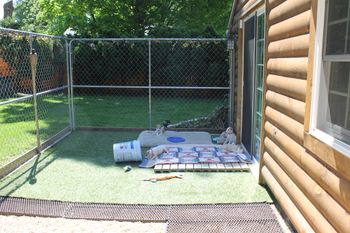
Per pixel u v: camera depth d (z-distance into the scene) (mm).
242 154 5004
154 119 8250
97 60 11891
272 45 3514
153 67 11586
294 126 2740
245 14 4922
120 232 2910
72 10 13641
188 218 3117
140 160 4785
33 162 4746
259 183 3941
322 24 2238
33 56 4906
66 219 3137
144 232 2912
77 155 5117
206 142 5922
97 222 3088
